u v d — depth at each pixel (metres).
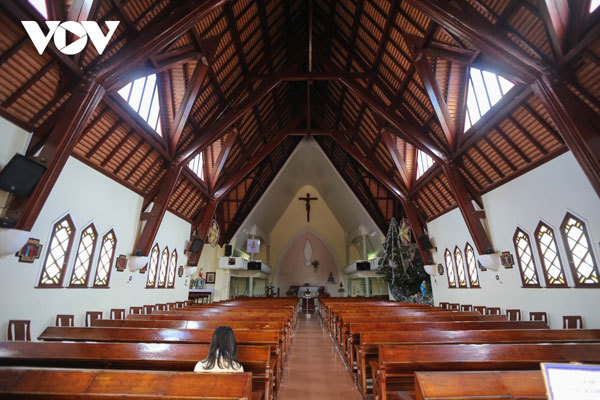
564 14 4.83
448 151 9.49
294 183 22.78
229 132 12.17
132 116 7.37
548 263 6.88
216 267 16.86
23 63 4.95
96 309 7.40
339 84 13.15
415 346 3.17
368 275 19.59
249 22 9.52
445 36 7.27
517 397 1.98
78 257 6.90
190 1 6.19
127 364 3.33
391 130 11.25
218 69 9.62
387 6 8.34
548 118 6.35
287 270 25.86
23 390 2.08
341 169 18.39
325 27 11.86
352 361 5.28
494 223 8.65
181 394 1.99
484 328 5.10
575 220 6.20
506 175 8.15
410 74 9.16
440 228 11.88
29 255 5.59
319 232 25.70
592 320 5.83
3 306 5.14
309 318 15.61
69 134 5.44
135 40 5.93
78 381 2.10
